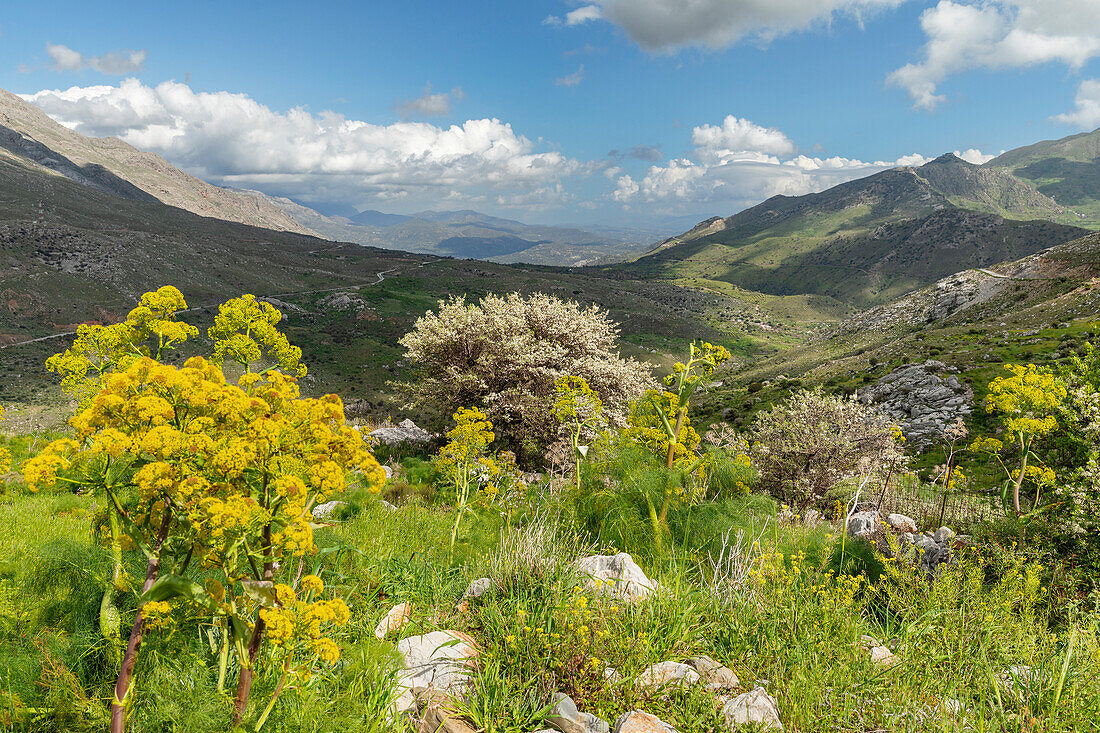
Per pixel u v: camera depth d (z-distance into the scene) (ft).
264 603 8.82
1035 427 26.86
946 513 32.58
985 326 262.47
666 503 21.94
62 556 15.33
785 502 48.37
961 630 14.10
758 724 10.31
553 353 61.77
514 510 26.81
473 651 12.75
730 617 14.32
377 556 18.13
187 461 9.25
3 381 390.01
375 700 10.43
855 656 12.54
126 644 10.93
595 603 13.76
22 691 10.25
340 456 10.57
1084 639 13.67
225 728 9.10
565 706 10.85
